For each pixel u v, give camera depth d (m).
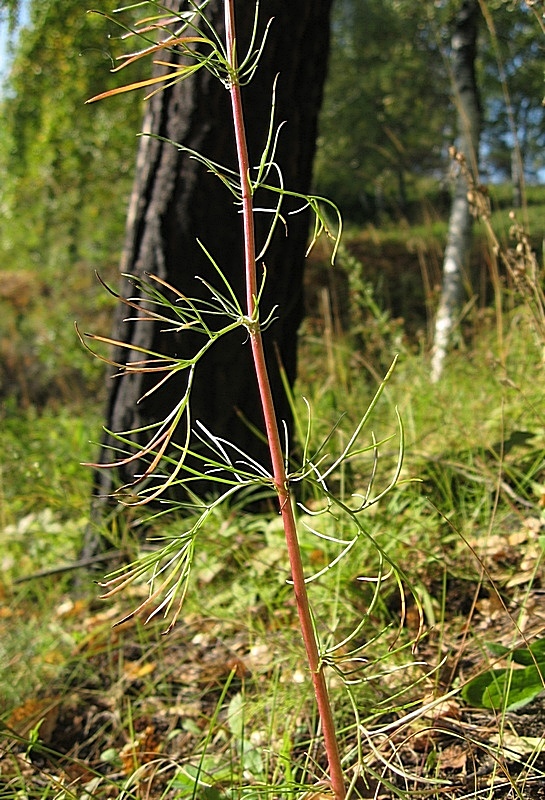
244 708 0.44
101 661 0.62
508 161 4.74
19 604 0.81
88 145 2.49
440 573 0.57
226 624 0.59
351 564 0.57
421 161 4.45
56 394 2.18
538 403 0.72
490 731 0.41
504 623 0.51
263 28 0.66
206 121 0.68
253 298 0.28
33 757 0.52
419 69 3.94
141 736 0.50
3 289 2.80
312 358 1.29
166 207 0.70
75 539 0.87
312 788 0.35
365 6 4.40
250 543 0.69
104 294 2.38
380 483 0.72
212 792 0.39
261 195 0.70
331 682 0.47
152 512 0.73
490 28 0.76
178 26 0.65
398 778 0.40
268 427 0.28
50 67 2.40
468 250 1.77
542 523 0.58
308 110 0.72
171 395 0.73
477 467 0.67
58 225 2.63
